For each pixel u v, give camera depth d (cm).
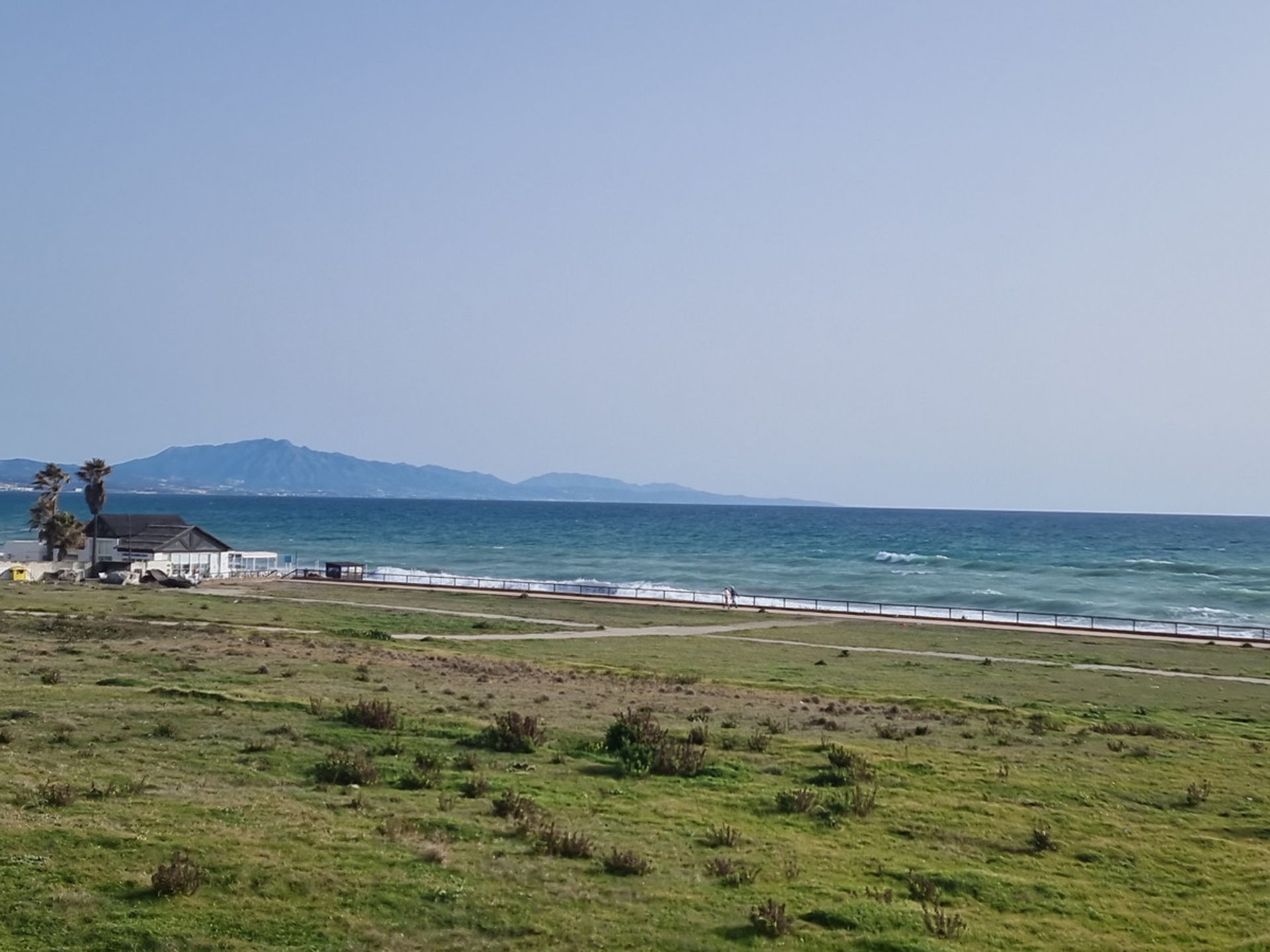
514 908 1591
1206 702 5069
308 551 18812
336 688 3884
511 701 3850
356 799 2164
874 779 2759
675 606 9850
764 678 5400
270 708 3275
